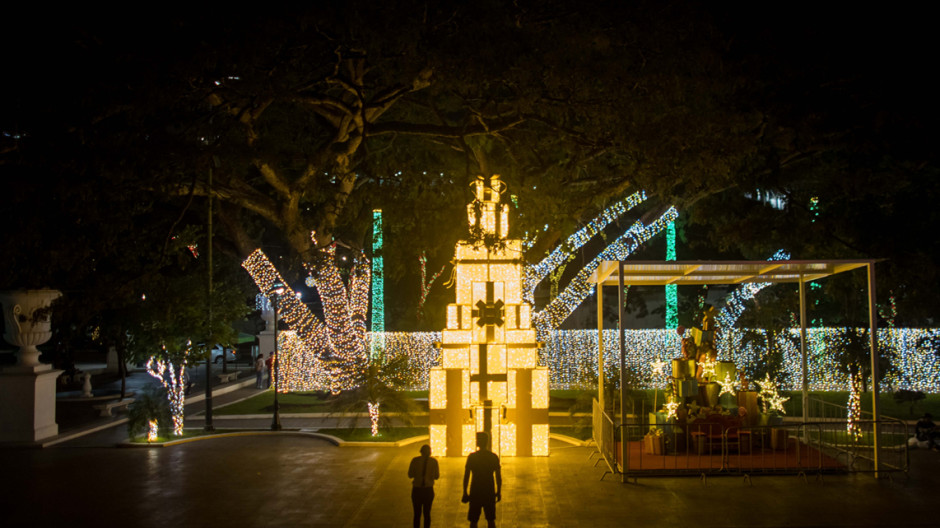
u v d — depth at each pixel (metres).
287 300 28.69
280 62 18.72
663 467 15.41
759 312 28.50
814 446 17.47
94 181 18.16
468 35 17.44
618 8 18.34
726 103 19.48
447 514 12.77
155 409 20.38
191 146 18.55
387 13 17.14
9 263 19.50
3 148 18.28
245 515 12.81
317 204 28.66
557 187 21.55
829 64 19.34
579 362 31.92
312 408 27.42
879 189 21.22
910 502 12.88
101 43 17.95
